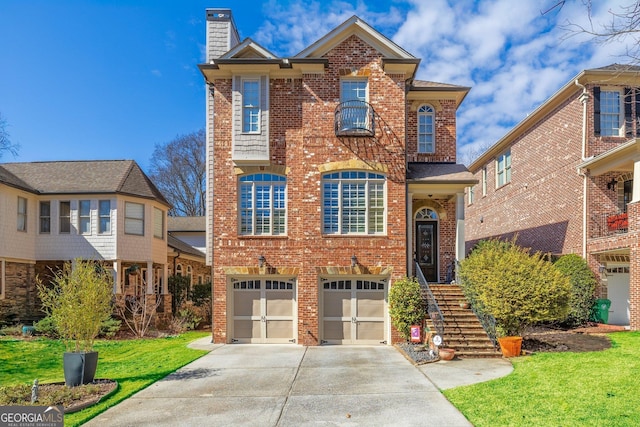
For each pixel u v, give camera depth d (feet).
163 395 31.78
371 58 53.83
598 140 59.47
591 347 41.55
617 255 58.54
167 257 81.35
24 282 67.92
